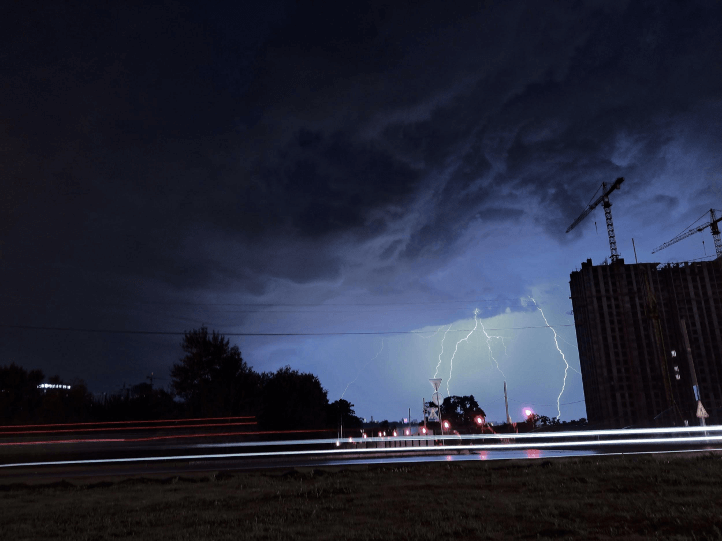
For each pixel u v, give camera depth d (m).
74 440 36.78
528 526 8.12
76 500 12.77
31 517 10.57
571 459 17.95
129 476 19.30
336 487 12.98
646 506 8.89
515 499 10.35
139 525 9.47
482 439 45.78
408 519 9.02
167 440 38.22
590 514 8.66
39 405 46.25
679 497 9.61
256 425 42.50
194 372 43.69
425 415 49.31
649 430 35.72
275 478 15.84
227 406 42.66
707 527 7.49
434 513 9.32
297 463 23.52
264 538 8.04
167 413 43.59
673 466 13.74
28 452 31.92
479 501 10.37
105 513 10.77
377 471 16.61
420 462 20.67
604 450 25.88
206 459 28.06
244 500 11.81
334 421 82.19
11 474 21.89
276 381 52.19
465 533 7.82
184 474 19.36
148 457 31.44
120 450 32.91
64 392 48.69
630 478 12.10
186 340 44.31
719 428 35.56
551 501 9.84
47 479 19.02
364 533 8.02
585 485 11.61
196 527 9.04
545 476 13.23
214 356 44.16
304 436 50.91
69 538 8.53
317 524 8.89
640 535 7.32
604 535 7.41
